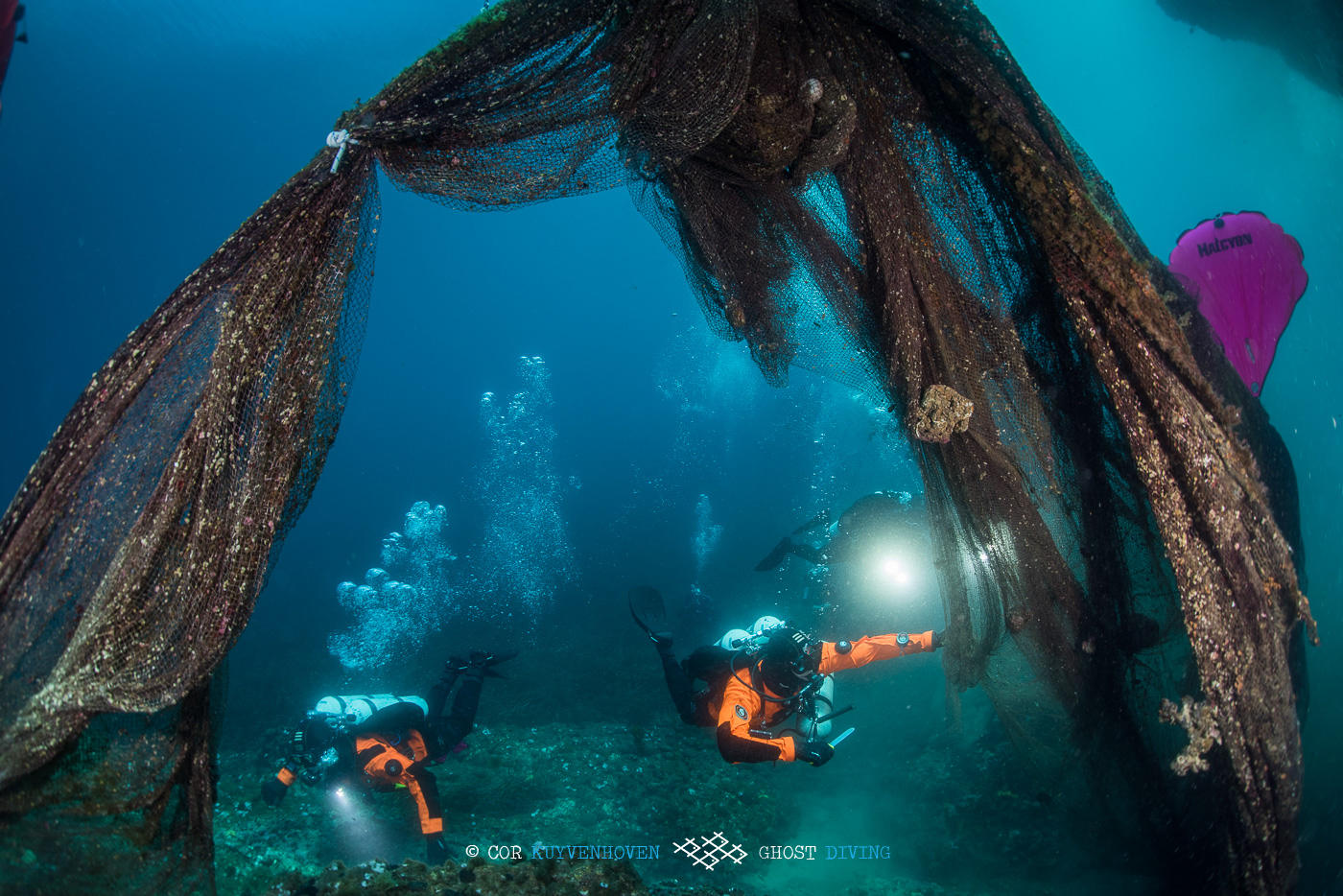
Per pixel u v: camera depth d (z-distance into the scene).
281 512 2.12
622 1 2.24
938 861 4.24
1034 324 2.72
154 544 1.94
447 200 2.34
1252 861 2.45
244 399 2.05
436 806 4.16
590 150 2.37
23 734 1.87
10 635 1.96
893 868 4.39
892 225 2.52
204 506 1.98
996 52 2.38
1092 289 2.35
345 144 2.17
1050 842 4.09
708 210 2.73
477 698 4.52
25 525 2.00
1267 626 2.41
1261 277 3.54
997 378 2.67
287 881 2.49
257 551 2.02
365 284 2.25
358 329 2.23
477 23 2.21
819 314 2.96
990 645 2.92
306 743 4.21
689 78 2.24
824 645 3.51
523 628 10.30
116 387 2.07
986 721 5.32
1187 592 2.30
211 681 2.34
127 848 2.00
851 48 2.45
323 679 8.98
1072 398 2.73
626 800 5.24
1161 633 2.77
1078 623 2.80
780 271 2.88
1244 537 2.39
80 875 1.93
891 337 2.62
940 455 2.79
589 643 9.27
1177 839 2.91
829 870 4.44
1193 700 2.34
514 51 2.23
